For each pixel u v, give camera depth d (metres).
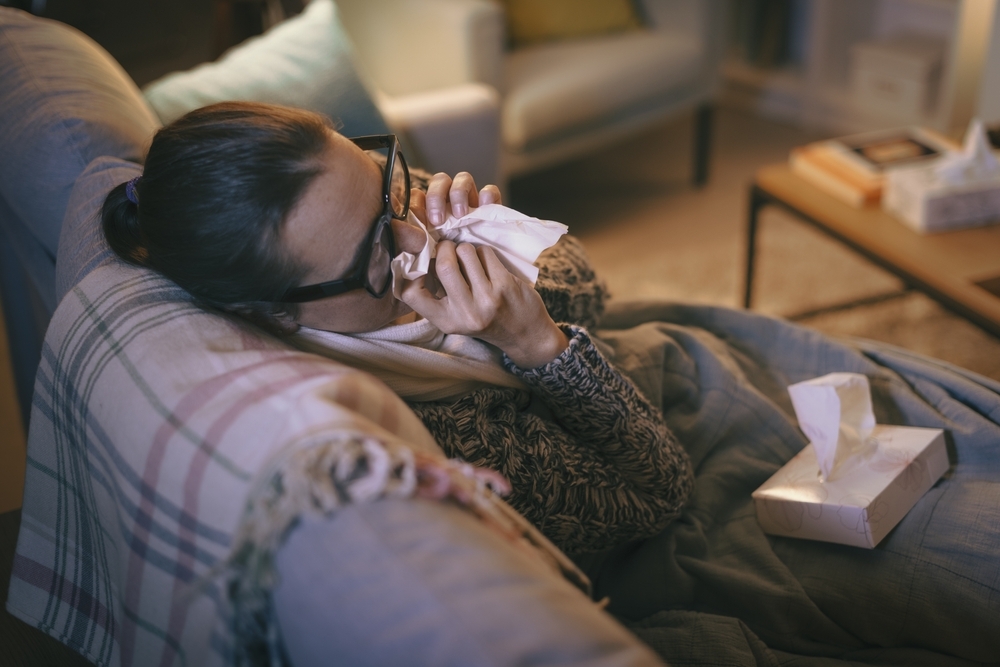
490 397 0.83
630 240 2.49
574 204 2.73
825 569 0.90
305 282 0.66
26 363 1.60
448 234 0.76
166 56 1.85
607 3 2.63
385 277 0.69
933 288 1.42
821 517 0.90
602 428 0.85
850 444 0.95
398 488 0.48
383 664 0.43
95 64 1.17
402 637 0.43
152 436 0.58
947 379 1.05
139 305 0.69
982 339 1.90
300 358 0.61
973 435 0.98
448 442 0.77
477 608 0.44
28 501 0.77
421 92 2.20
